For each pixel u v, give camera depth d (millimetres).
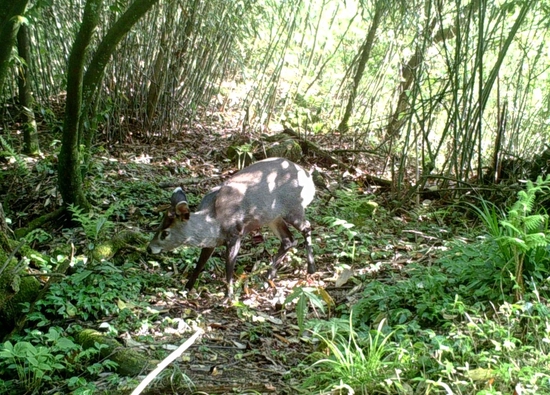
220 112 5953
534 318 2246
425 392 1931
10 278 2551
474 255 2771
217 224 2994
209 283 3152
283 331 2646
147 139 5062
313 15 6520
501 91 5434
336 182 4531
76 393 2064
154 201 3922
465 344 2141
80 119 3584
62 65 5246
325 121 6027
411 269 2953
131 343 2484
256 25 5605
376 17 5488
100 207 3811
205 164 4707
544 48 5074
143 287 2998
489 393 1800
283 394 2133
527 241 2469
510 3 4016
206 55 5176
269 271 3154
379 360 2113
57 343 2307
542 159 4266
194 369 2330
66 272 2928
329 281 3119
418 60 4684
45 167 4062
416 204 4113
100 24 4645
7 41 3055
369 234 3570
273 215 3123
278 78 5594
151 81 5008
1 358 2357
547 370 1996
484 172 4566
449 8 5176
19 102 4605
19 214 3699
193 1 4992
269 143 4953
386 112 6102
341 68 7000
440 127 6293
